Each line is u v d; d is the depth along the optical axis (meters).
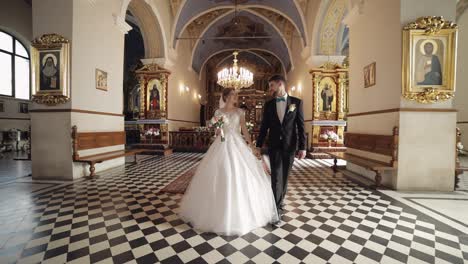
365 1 4.68
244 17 11.40
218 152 2.38
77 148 4.36
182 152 8.93
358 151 4.98
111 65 5.50
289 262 1.73
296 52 10.62
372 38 4.46
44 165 4.40
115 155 4.86
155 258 1.77
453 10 3.69
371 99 4.52
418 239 2.09
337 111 8.05
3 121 9.92
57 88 4.29
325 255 1.83
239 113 2.55
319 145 8.11
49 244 1.97
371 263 1.72
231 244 1.99
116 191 3.60
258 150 2.56
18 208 2.84
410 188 3.76
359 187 3.96
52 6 4.36
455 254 1.84
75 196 3.33
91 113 4.83
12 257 1.77
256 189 2.38
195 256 1.81
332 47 8.09
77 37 4.45
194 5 9.30
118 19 5.59
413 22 3.68
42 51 4.31
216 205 2.21
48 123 4.37
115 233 2.18
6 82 10.23
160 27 8.24
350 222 2.47
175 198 3.27
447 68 3.66
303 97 9.57
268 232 2.22
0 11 9.77
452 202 3.15
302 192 3.64
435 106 3.73
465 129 8.45
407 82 3.68
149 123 8.91
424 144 3.73
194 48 12.12
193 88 13.30
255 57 17.33
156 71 8.68
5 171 5.16
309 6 8.21
